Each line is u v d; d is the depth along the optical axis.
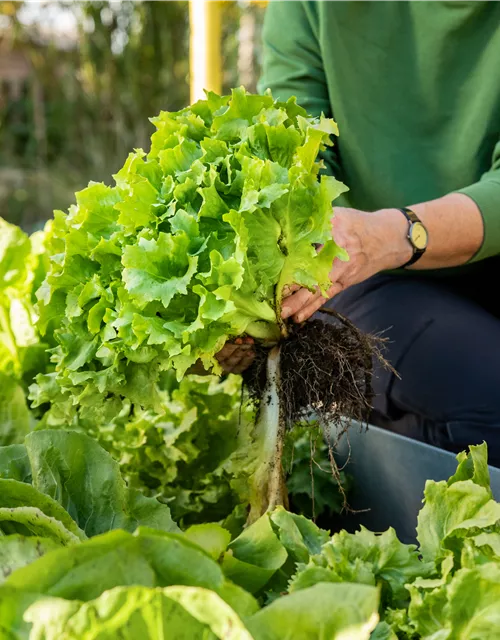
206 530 1.12
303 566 1.09
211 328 1.27
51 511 1.18
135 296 1.20
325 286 1.36
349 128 2.07
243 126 1.36
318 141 1.33
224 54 7.30
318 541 1.21
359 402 1.54
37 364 2.11
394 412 1.98
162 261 1.22
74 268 1.37
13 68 7.83
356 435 1.72
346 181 2.17
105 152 7.69
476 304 2.04
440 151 2.03
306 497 1.77
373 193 2.10
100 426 1.84
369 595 0.90
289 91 2.14
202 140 1.36
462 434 1.75
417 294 2.00
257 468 1.45
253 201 1.21
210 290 1.24
